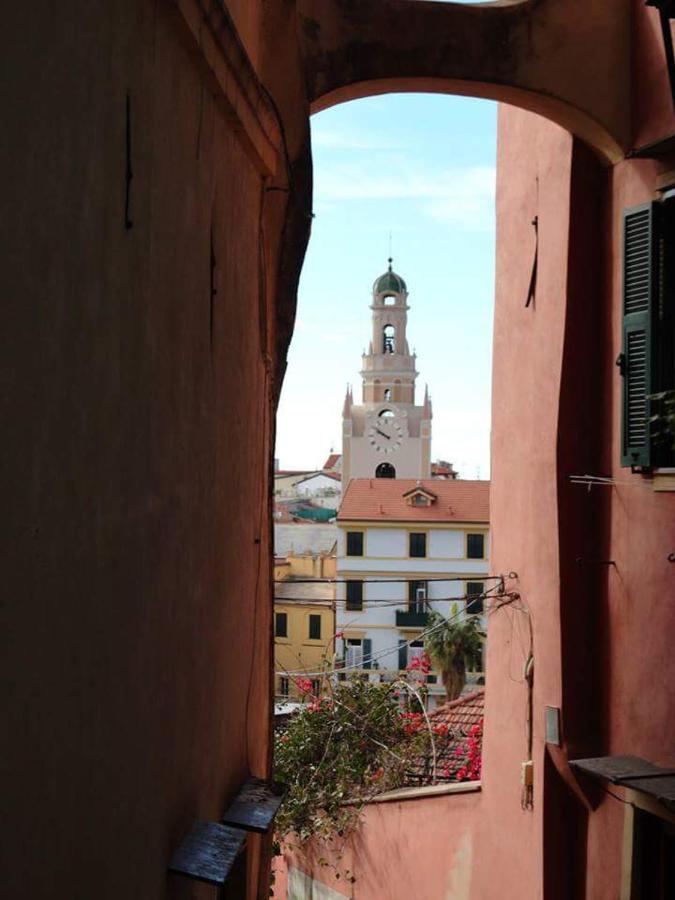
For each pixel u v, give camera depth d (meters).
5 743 2.52
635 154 8.01
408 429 91.75
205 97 4.96
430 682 45.72
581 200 8.70
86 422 3.14
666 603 7.67
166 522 4.29
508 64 8.39
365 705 13.09
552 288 8.94
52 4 2.76
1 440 2.44
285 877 14.10
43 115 2.70
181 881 4.79
